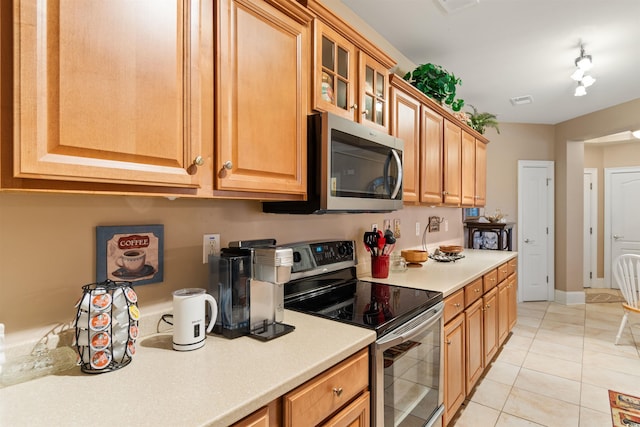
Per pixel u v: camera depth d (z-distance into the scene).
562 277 4.96
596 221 5.80
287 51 1.32
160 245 1.26
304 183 1.41
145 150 0.88
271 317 1.32
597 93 3.79
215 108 1.06
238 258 1.23
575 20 2.37
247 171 1.17
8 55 0.68
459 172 3.13
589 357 3.11
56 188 0.76
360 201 1.63
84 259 1.08
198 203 1.38
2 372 0.87
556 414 2.25
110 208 1.13
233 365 1.00
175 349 1.10
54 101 0.72
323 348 1.12
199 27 1.01
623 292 3.44
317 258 1.82
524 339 3.55
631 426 2.11
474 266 2.73
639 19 2.35
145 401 0.81
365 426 1.25
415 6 2.21
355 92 1.75
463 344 2.18
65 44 0.74
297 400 0.96
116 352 0.97
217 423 0.75
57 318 1.02
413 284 2.06
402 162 2.03
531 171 5.10
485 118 3.84
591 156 5.80
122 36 0.83
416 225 3.20
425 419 1.68
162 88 0.92
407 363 1.53
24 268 0.96
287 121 1.32
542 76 3.35
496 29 2.48
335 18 1.53
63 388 0.87
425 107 2.49
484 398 2.45
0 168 0.68
